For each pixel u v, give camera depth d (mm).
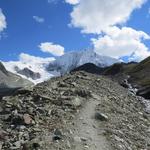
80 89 34812
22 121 21594
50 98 28625
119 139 21672
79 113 25906
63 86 36656
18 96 30000
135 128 26781
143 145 22656
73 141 19516
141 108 41906
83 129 22125
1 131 19688
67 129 21312
